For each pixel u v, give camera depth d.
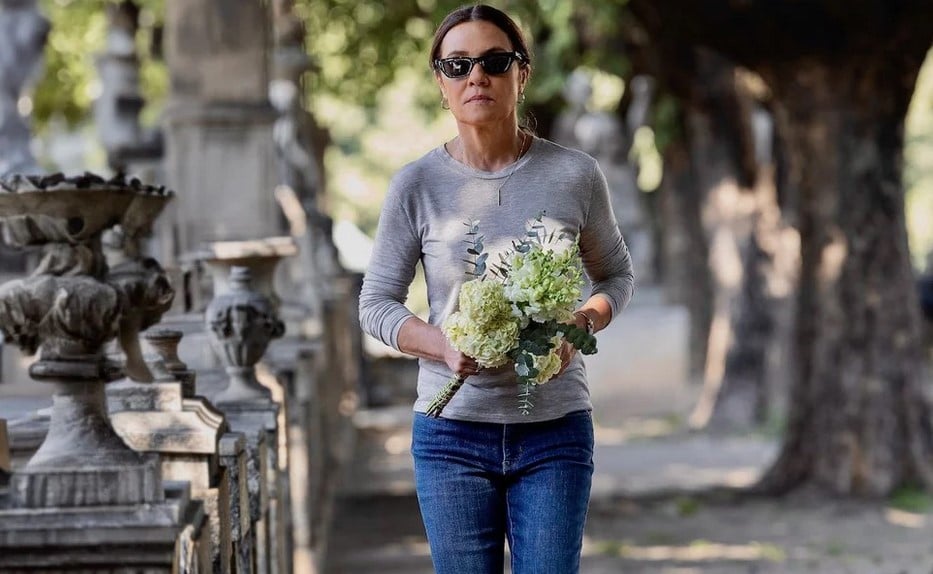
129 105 16.09
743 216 24.97
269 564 6.72
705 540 14.18
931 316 32.56
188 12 12.29
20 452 5.48
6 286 4.03
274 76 17.03
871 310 16.66
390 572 12.86
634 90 30.05
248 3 12.32
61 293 4.00
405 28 24.41
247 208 12.26
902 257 16.80
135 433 4.97
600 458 21.91
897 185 16.80
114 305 4.06
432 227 5.24
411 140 52.50
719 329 25.34
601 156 30.72
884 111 16.69
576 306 5.38
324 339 14.75
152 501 4.00
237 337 6.98
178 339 5.74
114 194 4.04
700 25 16.28
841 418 16.66
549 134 27.11
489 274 5.18
